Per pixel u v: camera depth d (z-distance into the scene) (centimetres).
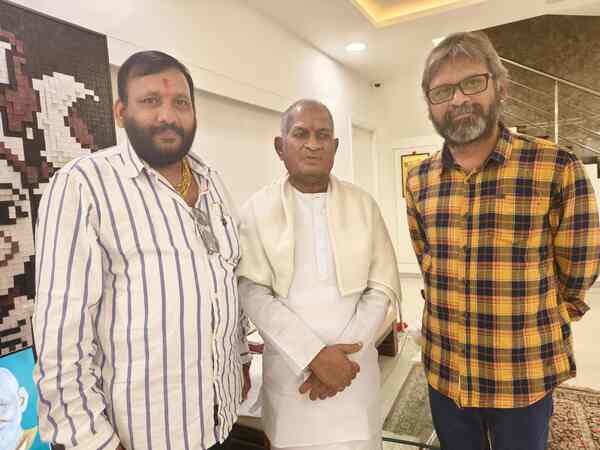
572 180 110
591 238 110
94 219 85
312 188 128
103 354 89
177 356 89
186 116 94
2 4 133
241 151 308
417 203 135
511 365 115
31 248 140
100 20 191
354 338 117
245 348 127
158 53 94
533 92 568
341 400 118
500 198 115
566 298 124
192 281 92
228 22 283
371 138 589
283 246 119
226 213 110
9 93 135
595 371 275
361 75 532
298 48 382
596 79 539
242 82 297
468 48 113
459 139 114
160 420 88
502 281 115
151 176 93
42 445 120
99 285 85
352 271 121
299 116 119
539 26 560
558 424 213
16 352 118
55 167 148
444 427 131
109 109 169
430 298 131
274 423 121
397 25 363
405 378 205
